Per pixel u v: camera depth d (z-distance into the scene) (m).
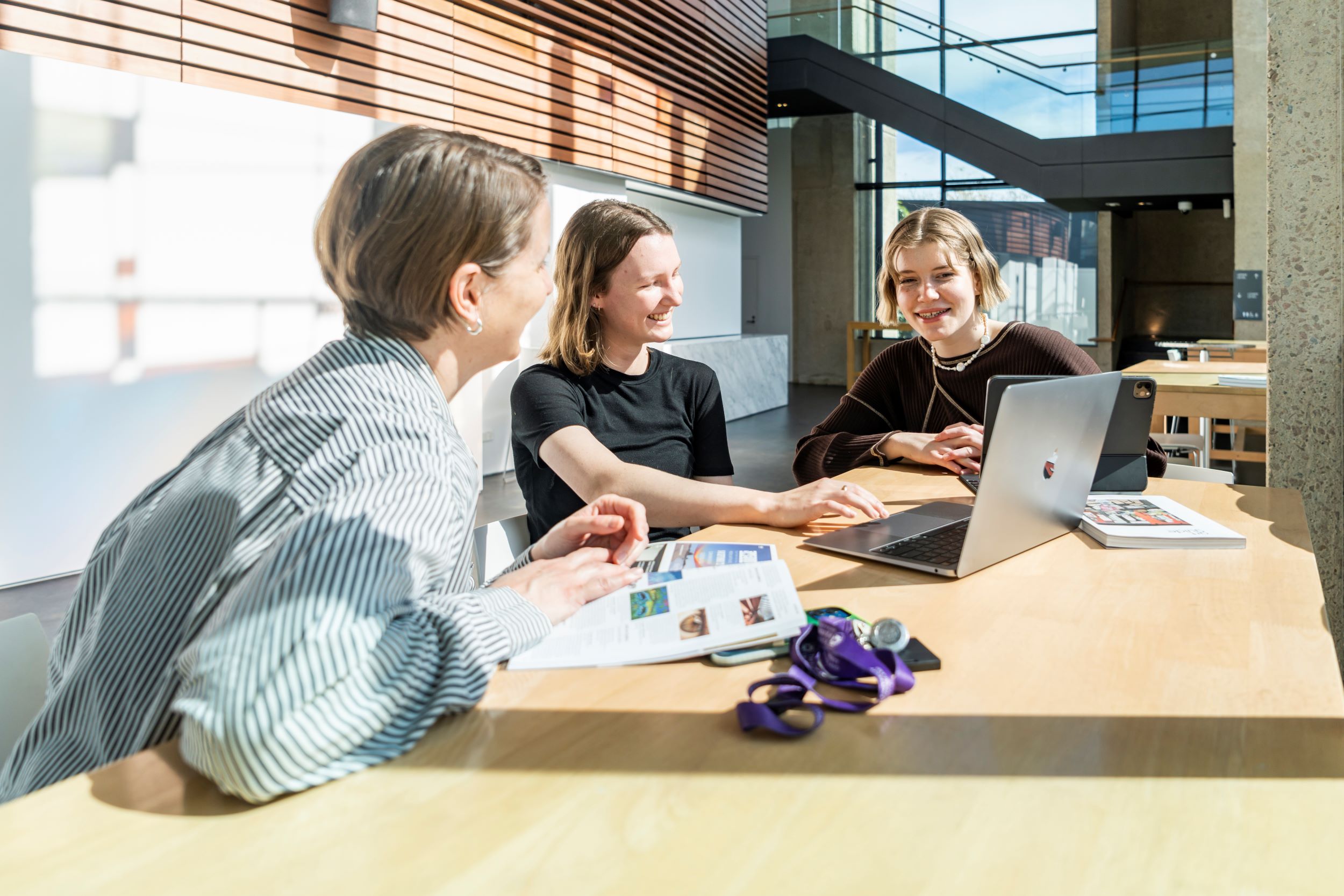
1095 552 1.37
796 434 8.64
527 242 0.97
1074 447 1.42
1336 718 0.80
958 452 1.99
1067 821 0.64
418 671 0.77
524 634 0.94
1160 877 0.57
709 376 2.17
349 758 0.71
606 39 7.32
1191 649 0.97
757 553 1.32
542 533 1.91
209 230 4.44
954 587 1.19
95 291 4.00
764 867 0.59
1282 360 2.29
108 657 0.80
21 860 0.60
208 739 0.65
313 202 4.93
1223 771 0.70
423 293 0.90
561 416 1.83
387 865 0.59
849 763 0.72
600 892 0.56
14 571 3.79
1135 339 13.92
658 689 0.87
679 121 8.54
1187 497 1.77
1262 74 7.31
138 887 0.57
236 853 0.61
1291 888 0.56
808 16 10.95
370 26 4.95
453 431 0.91
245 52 4.50
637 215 1.97
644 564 1.26
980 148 10.21
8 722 1.08
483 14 5.98
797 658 0.90
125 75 4.04
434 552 0.80
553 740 0.77
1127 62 9.40
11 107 3.67
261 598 0.68
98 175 3.98
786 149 13.54
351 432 0.80
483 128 6.02
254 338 4.68
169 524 0.81
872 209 13.22
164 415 4.29
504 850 0.61
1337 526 2.28
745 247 13.95
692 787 0.69
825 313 13.66
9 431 3.75
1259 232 7.39
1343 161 2.17
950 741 0.76
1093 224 11.98
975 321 2.34
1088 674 0.90
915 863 0.59
